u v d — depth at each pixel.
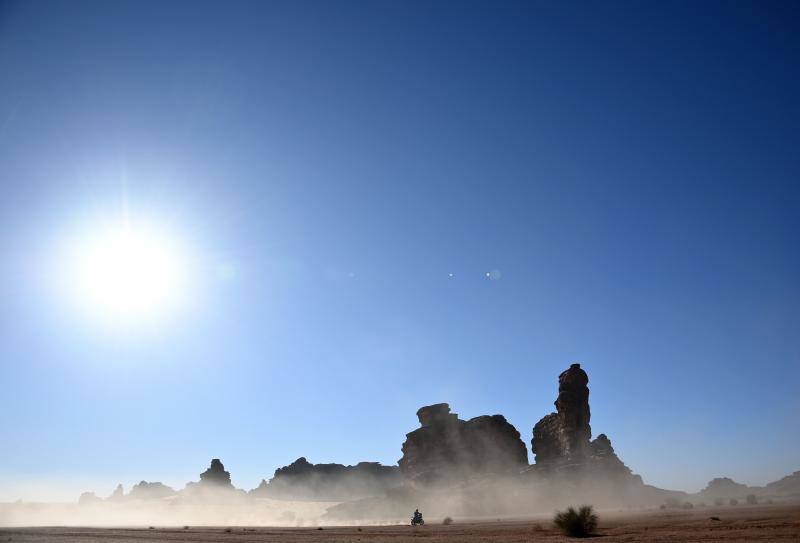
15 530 58.50
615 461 108.75
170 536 46.66
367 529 58.31
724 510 62.94
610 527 43.28
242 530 59.59
